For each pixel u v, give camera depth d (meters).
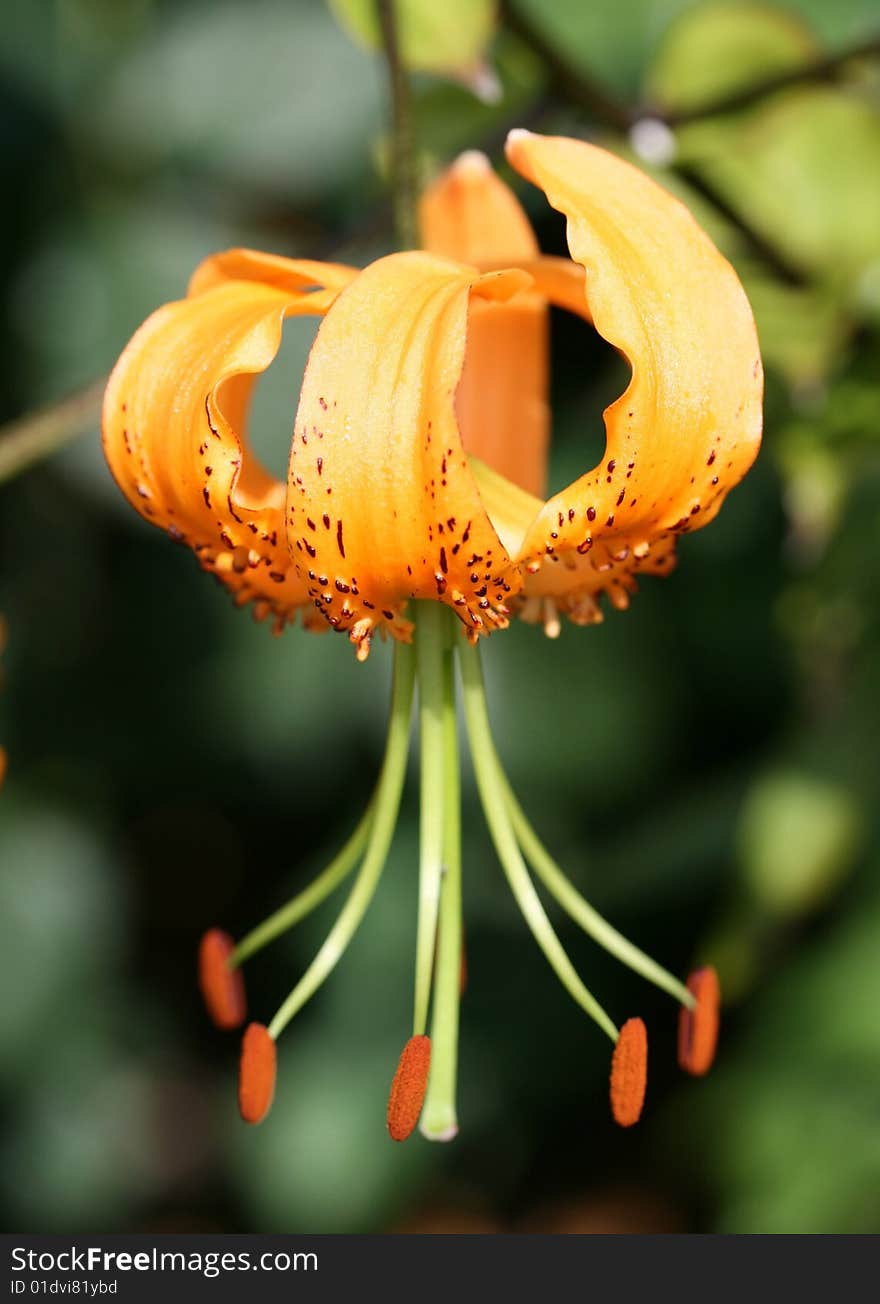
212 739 0.64
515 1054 0.68
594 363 0.58
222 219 0.60
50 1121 0.73
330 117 0.60
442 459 0.41
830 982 0.60
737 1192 0.61
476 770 0.46
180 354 0.42
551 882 0.46
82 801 0.66
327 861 0.66
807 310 0.53
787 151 0.53
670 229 0.42
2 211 0.59
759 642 0.61
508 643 0.61
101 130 0.60
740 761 0.62
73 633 0.63
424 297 0.41
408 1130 0.45
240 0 0.60
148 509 0.43
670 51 0.52
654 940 0.67
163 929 0.77
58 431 0.46
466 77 0.50
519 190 0.55
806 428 0.53
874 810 0.56
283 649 0.61
